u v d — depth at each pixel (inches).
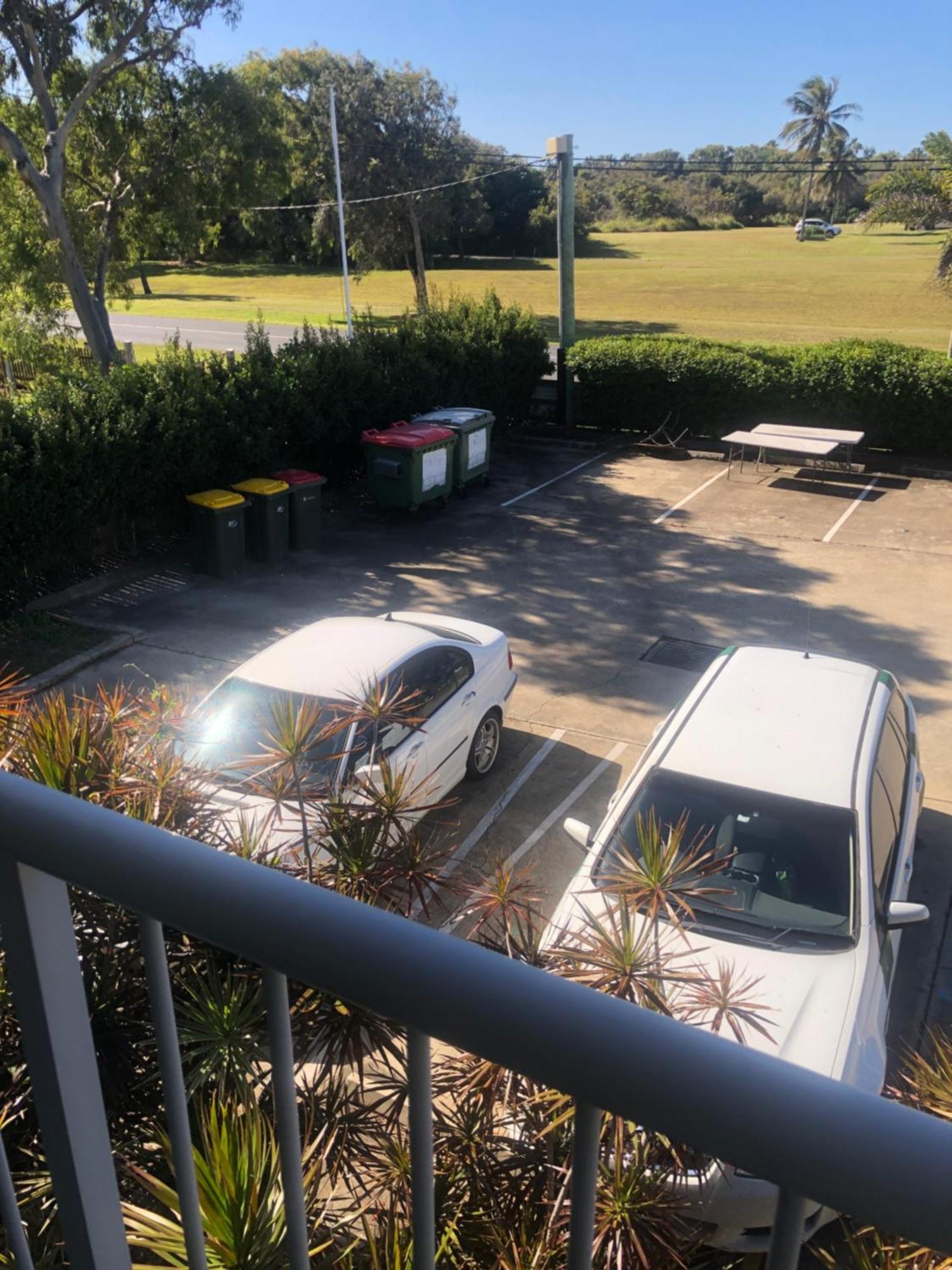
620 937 144.4
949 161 1023.0
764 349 874.8
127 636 470.6
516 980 30.0
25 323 1013.8
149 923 38.0
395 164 2018.9
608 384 904.9
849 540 627.8
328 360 675.4
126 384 553.9
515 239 3506.4
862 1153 24.5
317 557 598.2
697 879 152.9
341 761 275.0
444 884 171.5
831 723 254.8
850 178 5108.3
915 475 781.9
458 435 699.4
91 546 529.3
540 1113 132.5
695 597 537.3
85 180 1043.3
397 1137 139.7
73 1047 42.7
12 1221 50.7
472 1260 123.8
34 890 40.6
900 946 271.1
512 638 485.1
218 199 1107.3
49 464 490.0
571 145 901.2
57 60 936.3
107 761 178.4
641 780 243.0
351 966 32.4
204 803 180.5
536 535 644.1
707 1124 26.3
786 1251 26.5
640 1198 120.0
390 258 2167.8
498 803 343.6
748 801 232.2
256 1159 93.0
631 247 3826.3
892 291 2407.7
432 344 793.6
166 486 562.6
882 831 234.8
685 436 896.9
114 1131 142.3
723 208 5103.3
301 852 185.0
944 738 384.2
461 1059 138.3
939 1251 23.9
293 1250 40.8
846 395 811.4
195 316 2037.4
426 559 597.9
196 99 1000.2
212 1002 146.2
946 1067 144.4
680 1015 140.6
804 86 5113.2
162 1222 87.7
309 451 679.1
